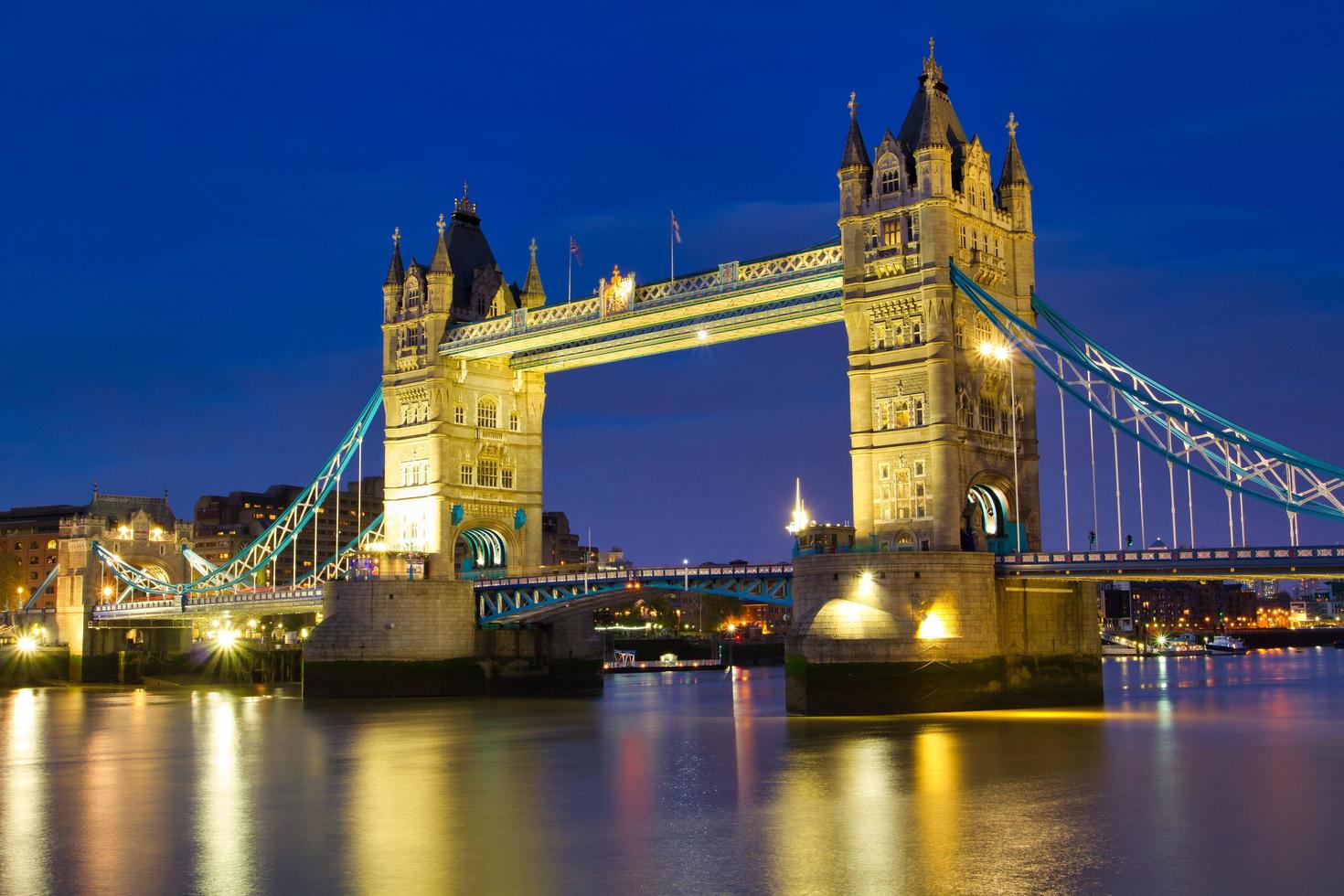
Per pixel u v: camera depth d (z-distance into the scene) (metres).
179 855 47.12
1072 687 101.06
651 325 116.12
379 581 123.81
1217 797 55.69
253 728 95.69
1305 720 89.75
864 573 91.75
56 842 49.91
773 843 47.19
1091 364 93.50
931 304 95.12
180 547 191.50
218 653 181.38
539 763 70.31
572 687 134.88
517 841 48.41
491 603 128.00
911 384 96.31
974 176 100.25
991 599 93.56
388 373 134.25
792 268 104.69
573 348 129.25
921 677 90.06
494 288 134.38
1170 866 43.31
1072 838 47.41
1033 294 102.81
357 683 123.00
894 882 41.41
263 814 55.38
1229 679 158.88
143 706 127.56
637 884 41.72
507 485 134.75
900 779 60.97
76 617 181.00
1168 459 89.94
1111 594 151.50
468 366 131.38
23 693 160.75
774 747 74.12
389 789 61.78
